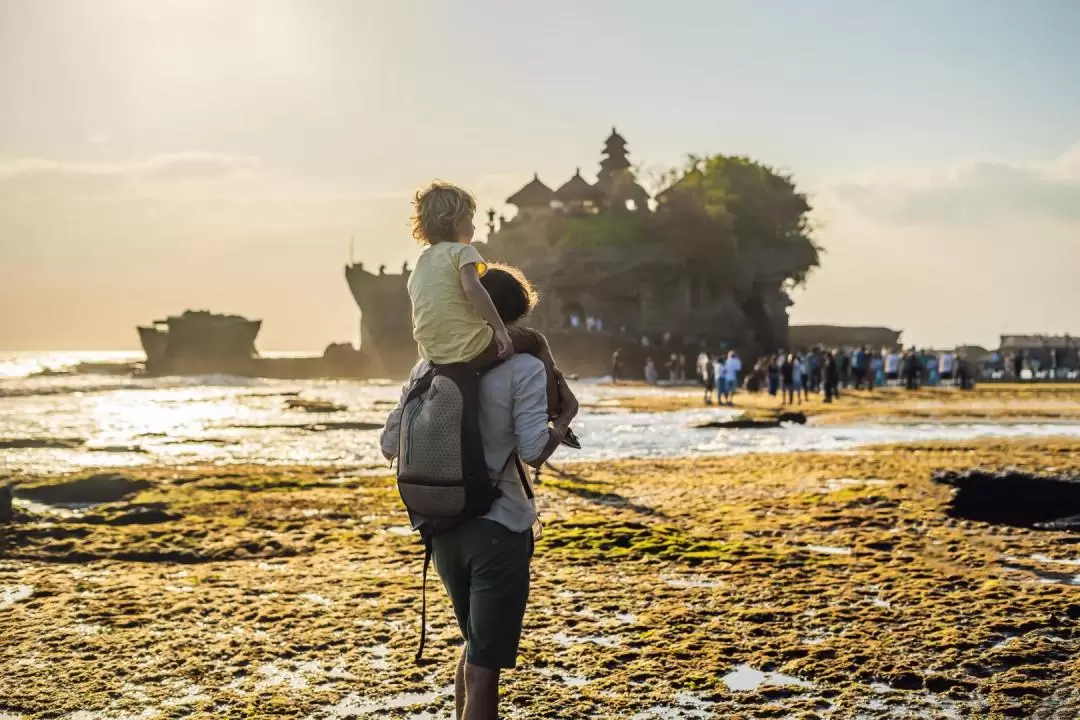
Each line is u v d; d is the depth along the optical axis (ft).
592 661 17.58
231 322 414.82
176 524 33.04
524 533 11.55
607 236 353.31
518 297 11.81
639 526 31.53
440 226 11.79
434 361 11.53
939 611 20.70
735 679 16.65
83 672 17.02
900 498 36.01
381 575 25.18
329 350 392.88
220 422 101.60
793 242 385.09
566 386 11.99
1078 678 16.39
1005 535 29.71
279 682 16.56
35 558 27.78
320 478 47.37
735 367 120.78
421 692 16.02
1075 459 49.14
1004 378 233.96
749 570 25.12
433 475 11.03
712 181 373.40
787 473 46.52
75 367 460.96
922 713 14.89
